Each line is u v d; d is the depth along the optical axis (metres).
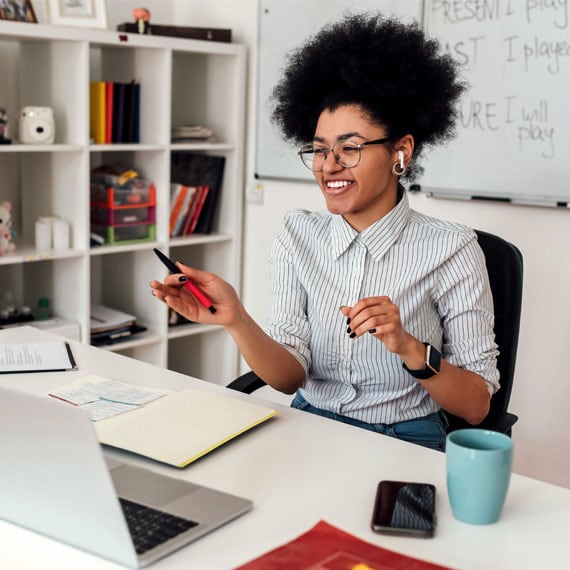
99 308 3.19
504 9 2.42
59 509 0.98
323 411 1.68
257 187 3.20
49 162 2.90
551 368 2.48
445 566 0.94
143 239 3.07
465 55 2.53
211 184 3.22
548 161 2.38
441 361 1.51
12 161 3.04
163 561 0.96
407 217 1.67
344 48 1.58
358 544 0.99
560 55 2.32
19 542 1.00
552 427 2.50
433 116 1.61
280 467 1.23
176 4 3.40
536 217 2.45
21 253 2.74
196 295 1.46
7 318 2.83
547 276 2.45
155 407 1.41
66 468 0.94
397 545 1.01
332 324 1.66
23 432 0.96
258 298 3.28
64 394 1.48
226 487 1.16
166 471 1.20
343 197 1.57
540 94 2.38
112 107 2.94
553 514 1.10
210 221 3.25
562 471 2.50
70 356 1.72
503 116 2.46
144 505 1.07
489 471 1.04
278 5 3.01
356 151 1.54
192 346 3.49
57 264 2.96
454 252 1.62
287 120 1.73
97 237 2.91
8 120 2.98
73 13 2.79
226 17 3.24
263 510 1.09
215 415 1.38
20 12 2.65
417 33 1.60
